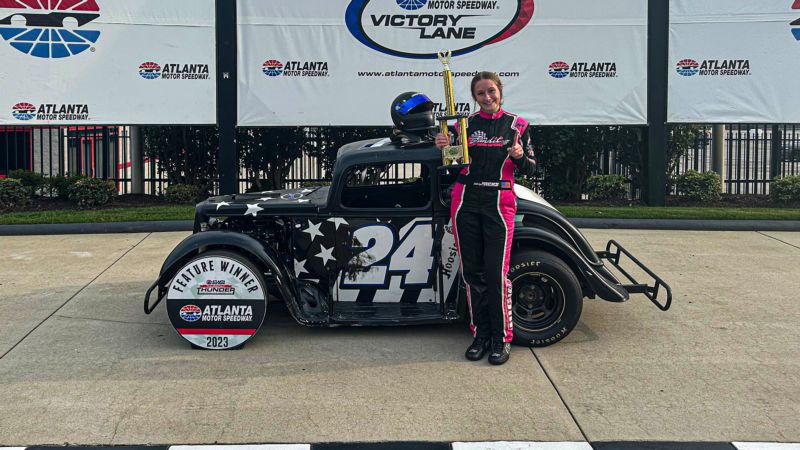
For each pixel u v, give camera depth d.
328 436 4.23
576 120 11.30
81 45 10.86
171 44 10.96
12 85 10.86
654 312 6.57
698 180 11.75
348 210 5.73
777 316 6.44
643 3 11.09
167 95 11.03
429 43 11.12
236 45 11.02
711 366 5.32
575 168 12.26
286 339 5.86
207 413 4.53
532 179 12.30
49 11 10.79
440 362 5.38
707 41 11.12
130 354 5.53
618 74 11.21
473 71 11.20
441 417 4.48
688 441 4.18
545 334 5.64
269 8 11.00
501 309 5.34
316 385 4.96
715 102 11.22
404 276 5.79
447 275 5.75
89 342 5.79
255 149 12.27
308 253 5.80
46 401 4.70
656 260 8.49
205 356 5.50
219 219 6.03
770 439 4.21
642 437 4.23
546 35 11.14
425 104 5.92
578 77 11.21
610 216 10.70
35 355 5.49
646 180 11.55
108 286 7.36
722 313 6.53
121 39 10.90
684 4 11.07
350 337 5.91
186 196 11.78
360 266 5.78
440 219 5.71
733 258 8.58
